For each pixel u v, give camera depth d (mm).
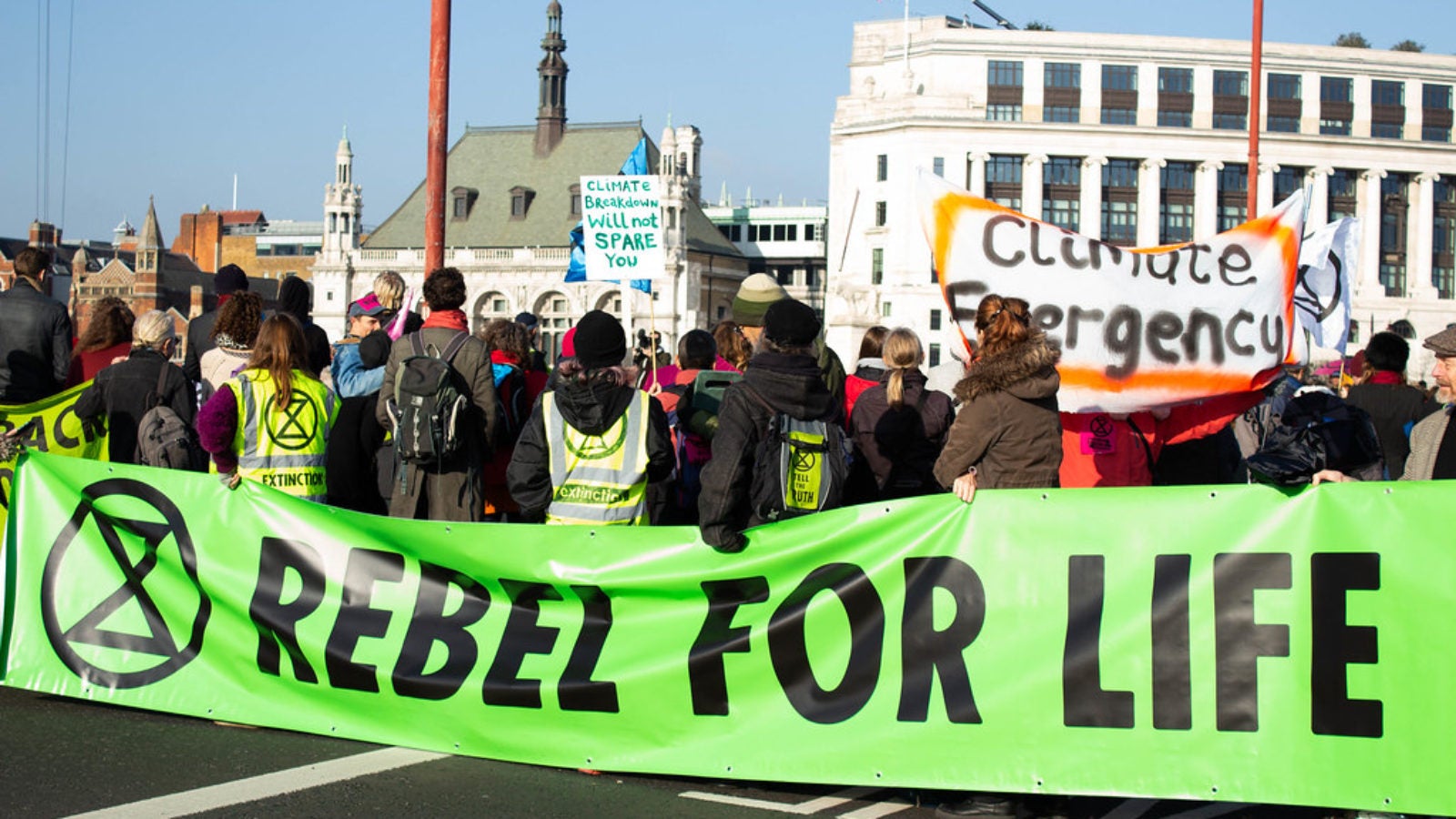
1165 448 11398
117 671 9078
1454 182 105125
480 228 115625
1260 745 7184
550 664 8164
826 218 126562
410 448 9180
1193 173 102250
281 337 9359
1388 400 10797
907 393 9625
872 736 7617
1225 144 101000
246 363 10508
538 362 12453
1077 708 7391
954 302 9164
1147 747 7297
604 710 8039
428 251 13562
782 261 130625
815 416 8016
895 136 100375
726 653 7875
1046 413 7750
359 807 7227
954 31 101250
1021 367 7668
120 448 10789
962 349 9203
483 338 11312
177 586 9039
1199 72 101625
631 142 115875
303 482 9414
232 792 7422
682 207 110750
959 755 7496
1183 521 7375
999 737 7461
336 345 11086
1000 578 7547
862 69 110062
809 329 7977
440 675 8352
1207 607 7301
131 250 162125
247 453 9227
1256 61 23547
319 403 9523
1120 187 101812
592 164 115812
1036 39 101125
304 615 8703
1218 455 11664
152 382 10828
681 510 10344
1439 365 8492
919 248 98812
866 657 7684
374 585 8609
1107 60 101062
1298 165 101562
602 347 8445
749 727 7805
